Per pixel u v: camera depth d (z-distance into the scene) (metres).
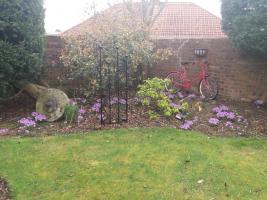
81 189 3.28
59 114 5.19
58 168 3.68
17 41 5.34
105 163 3.79
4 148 4.18
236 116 5.37
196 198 3.15
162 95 5.39
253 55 6.05
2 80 5.28
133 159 3.87
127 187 3.31
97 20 6.37
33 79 5.89
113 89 6.05
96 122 5.03
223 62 6.55
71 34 6.39
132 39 6.17
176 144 4.29
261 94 6.12
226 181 3.43
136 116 5.21
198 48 6.81
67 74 6.65
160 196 3.17
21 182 3.41
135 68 6.21
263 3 5.23
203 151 4.10
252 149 4.25
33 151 4.10
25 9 5.36
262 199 3.14
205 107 5.79
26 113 5.59
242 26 5.48
